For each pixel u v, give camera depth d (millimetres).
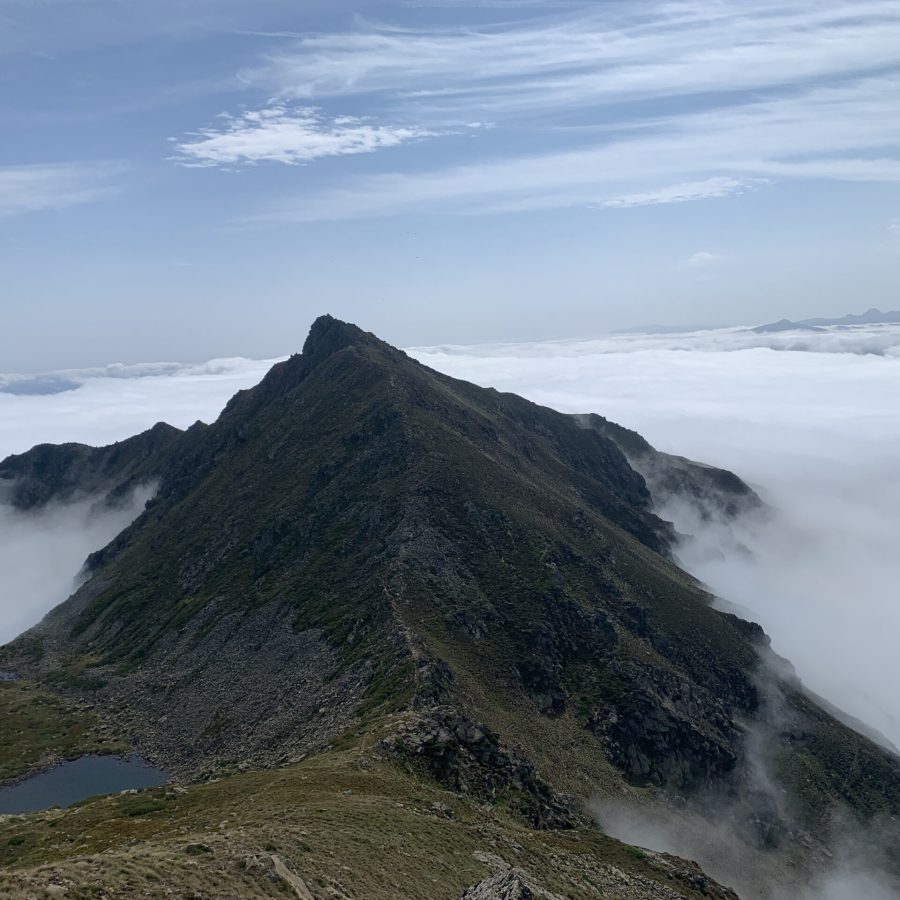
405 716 114688
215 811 79125
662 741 152000
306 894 48000
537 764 127312
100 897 40438
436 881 60281
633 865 93625
